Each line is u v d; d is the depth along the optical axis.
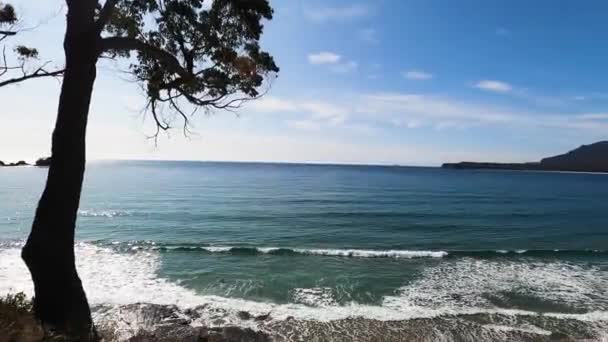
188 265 17.08
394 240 24.88
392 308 11.67
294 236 25.86
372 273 16.03
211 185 75.25
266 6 7.80
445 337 9.52
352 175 137.88
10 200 46.28
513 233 27.81
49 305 6.54
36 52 8.03
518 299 12.66
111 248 20.81
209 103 8.80
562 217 36.34
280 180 98.00
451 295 13.07
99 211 37.19
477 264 18.02
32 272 6.65
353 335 9.58
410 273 16.12
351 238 25.39
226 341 8.59
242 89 8.87
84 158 7.01
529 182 101.31
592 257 19.70
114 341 7.72
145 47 7.61
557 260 19.00
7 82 7.27
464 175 146.75
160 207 40.62
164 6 7.62
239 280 14.69
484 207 43.91
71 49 6.82
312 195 56.97
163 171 148.00
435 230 28.70
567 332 9.88
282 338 9.33
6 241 22.34
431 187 76.81
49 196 6.65
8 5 7.60
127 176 105.00
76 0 6.83
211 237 25.09
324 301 12.36
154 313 10.41
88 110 7.06
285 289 13.62
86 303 7.13
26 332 5.30
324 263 17.88
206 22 7.86
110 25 8.33
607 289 13.87
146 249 20.62
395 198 53.72
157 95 8.80
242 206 42.41
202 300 12.23
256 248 20.66
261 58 8.65
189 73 8.05
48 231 6.59
